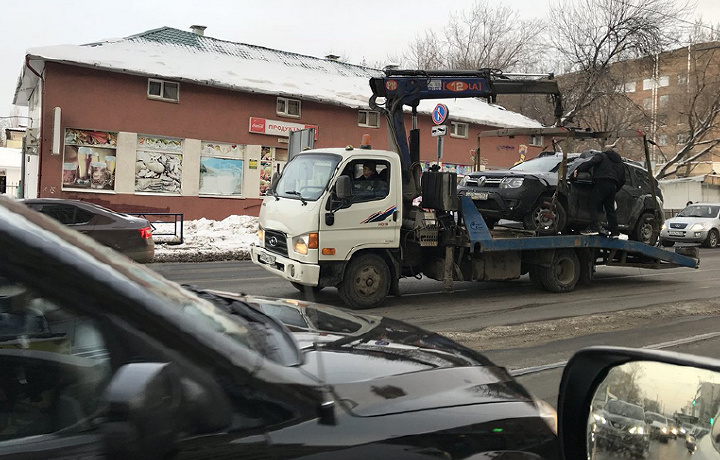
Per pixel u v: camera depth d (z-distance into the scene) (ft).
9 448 3.70
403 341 6.87
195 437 3.84
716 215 78.43
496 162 100.48
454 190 29.71
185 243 54.75
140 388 3.66
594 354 5.33
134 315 3.87
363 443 4.42
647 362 5.02
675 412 4.80
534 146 100.32
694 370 4.75
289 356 5.27
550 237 33.65
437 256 31.37
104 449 3.64
